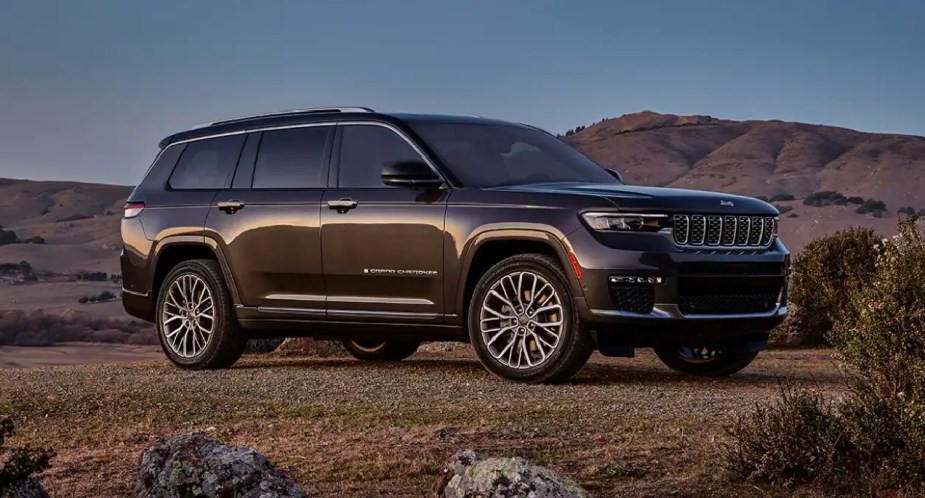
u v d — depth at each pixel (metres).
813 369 9.85
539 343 8.06
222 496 3.80
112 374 9.22
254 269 9.28
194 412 6.98
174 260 10.14
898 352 5.19
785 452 4.98
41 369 9.98
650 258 7.66
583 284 7.74
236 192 9.54
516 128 9.38
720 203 8.05
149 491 3.87
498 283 8.16
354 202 8.70
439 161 8.48
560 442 5.65
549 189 8.14
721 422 6.20
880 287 5.39
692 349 9.05
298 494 3.83
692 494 4.74
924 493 4.68
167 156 10.31
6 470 3.76
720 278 7.89
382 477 5.06
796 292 14.06
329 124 9.17
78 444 6.14
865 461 5.00
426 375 8.87
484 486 3.78
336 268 8.79
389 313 8.60
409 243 8.41
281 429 6.30
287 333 9.41
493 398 7.31
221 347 9.59
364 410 6.86
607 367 9.79
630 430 5.99
